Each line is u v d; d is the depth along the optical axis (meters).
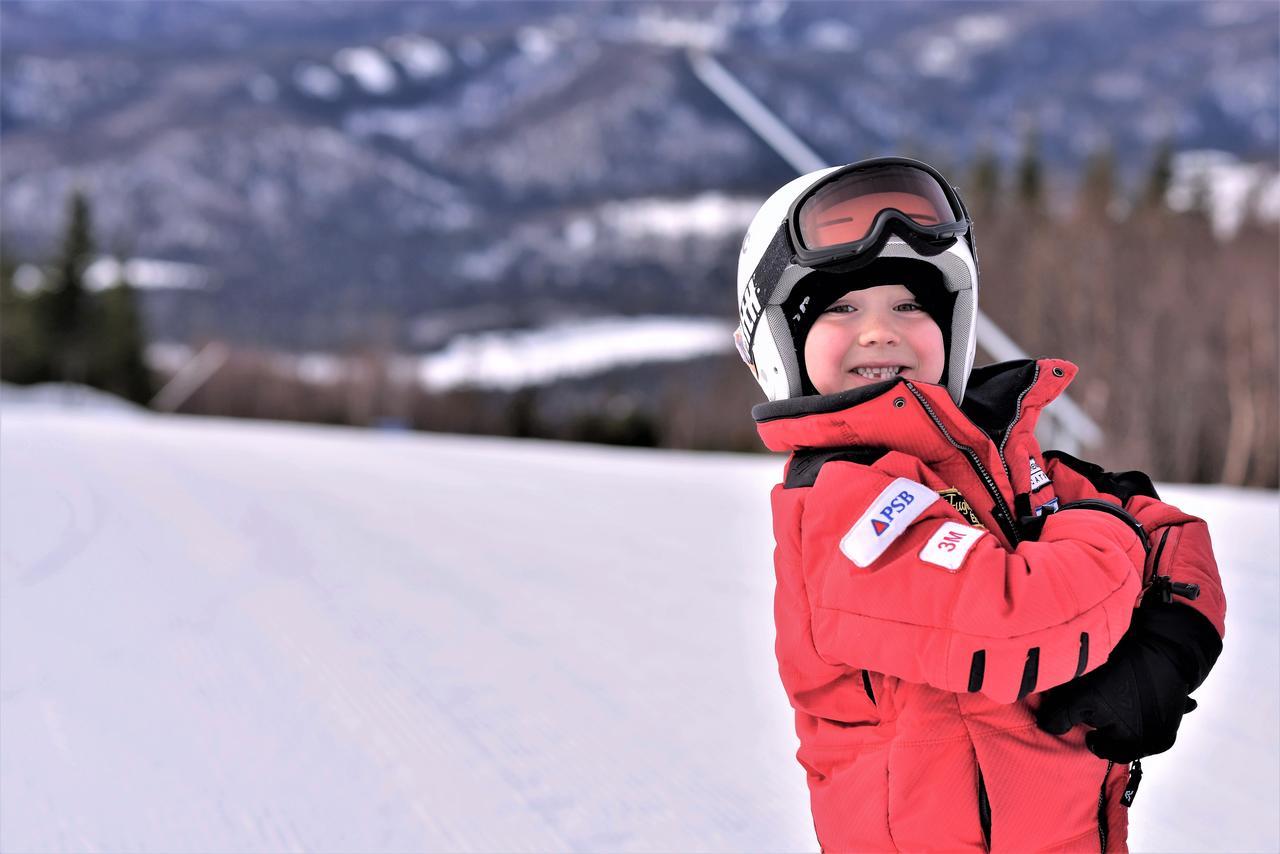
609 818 2.25
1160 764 2.28
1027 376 1.46
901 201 1.39
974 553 1.19
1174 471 30.19
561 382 113.19
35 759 2.62
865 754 1.32
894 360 1.44
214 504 6.63
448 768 2.52
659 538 5.38
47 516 5.99
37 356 59.41
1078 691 1.21
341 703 2.97
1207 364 29.97
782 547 1.40
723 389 50.22
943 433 1.32
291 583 4.43
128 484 7.52
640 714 2.84
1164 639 1.20
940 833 1.26
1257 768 2.23
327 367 88.94
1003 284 35.88
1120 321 31.77
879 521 1.25
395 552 5.10
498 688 3.06
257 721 2.85
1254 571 3.45
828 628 1.27
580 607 3.97
